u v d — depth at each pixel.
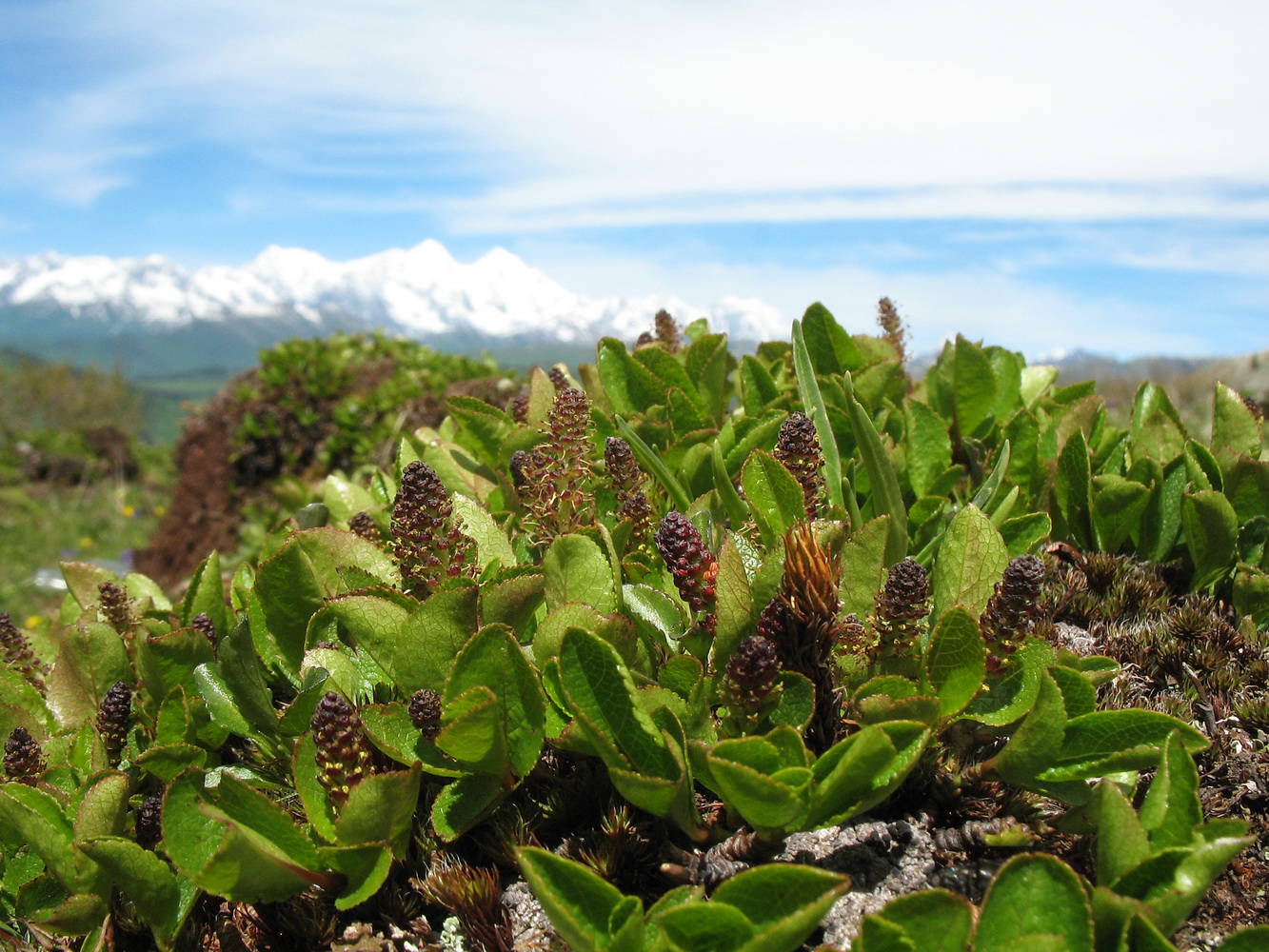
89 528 2.03
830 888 0.16
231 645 0.22
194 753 0.23
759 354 0.41
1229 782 0.23
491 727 0.19
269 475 0.96
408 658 0.21
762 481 0.24
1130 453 0.32
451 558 0.24
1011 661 0.20
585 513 0.25
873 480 0.23
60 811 0.21
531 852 0.17
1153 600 0.28
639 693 0.19
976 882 0.19
